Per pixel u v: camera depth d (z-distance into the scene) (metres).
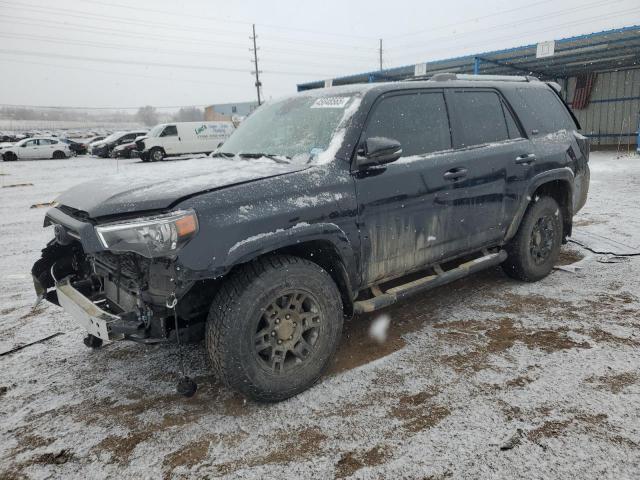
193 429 2.48
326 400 2.68
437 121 3.49
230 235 2.38
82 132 65.88
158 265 2.40
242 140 3.73
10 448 2.40
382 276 3.16
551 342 3.19
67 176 17.31
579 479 1.98
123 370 3.16
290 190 2.64
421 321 3.66
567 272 4.59
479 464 2.10
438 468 2.10
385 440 2.30
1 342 3.65
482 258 3.87
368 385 2.80
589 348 3.08
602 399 2.53
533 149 4.06
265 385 2.57
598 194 8.93
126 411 2.68
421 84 3.47
